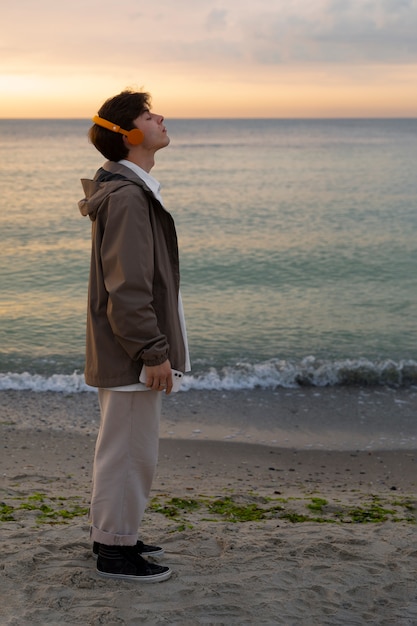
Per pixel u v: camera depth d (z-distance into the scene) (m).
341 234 23.81
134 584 2.79
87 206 2.65
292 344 11.15
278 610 2.66
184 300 14.39
